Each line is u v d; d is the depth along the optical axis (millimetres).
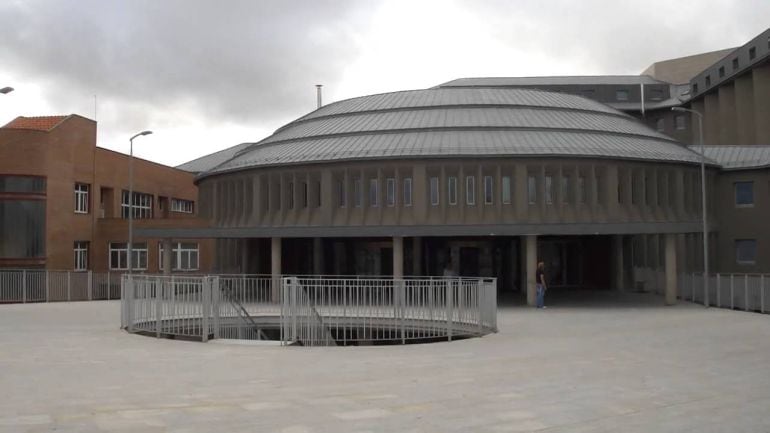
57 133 49625
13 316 30703
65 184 50625
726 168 47594
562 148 40188
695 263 46969
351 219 40562
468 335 23297
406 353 18719
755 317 29906
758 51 64938
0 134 47094
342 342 24875
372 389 12883
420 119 45250
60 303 39969
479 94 49375
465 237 45781
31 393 12500
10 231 47000
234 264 49000
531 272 36531
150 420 10227
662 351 18672
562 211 39875
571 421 10328
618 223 36844
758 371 15133
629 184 41438
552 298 40656
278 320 27750
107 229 54188
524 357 17578
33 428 9703
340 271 45969
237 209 45719
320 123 48719
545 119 45281
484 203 39625
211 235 42719
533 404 11508
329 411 10906
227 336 26094
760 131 65188
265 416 10531
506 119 44594
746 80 68938
